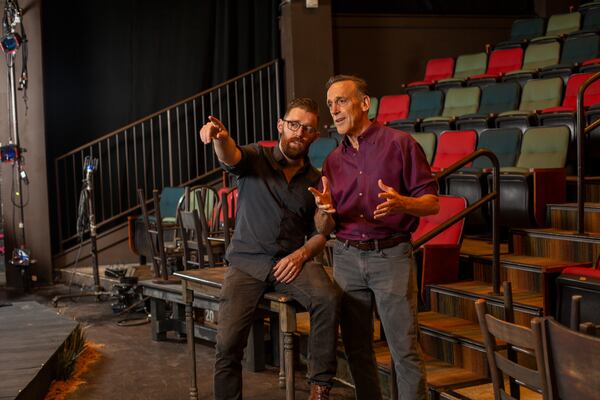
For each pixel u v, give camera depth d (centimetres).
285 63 881
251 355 442
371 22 954
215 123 290
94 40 841
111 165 849
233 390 307
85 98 839
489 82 779
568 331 172
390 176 283
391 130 286
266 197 312
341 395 382
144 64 855
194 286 362
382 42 960
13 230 764
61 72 828
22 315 515
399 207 256
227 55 873
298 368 444
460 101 749
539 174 450
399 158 281
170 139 834
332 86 289
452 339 360
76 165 834
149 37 855
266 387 411
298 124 303
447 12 990
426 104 780
